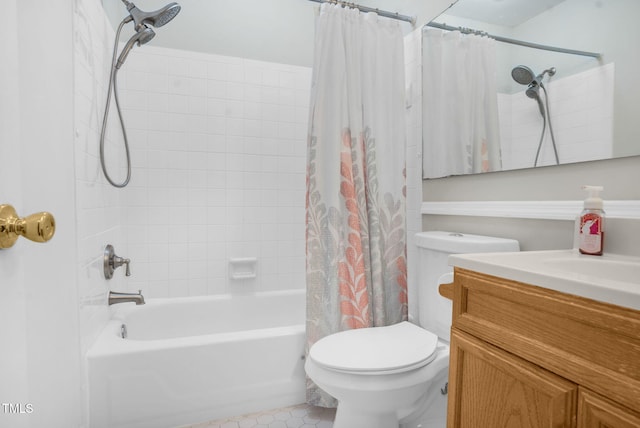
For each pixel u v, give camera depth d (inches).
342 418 47.1
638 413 19.6
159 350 53.9
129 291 77.4
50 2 40.1
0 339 20.7
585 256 35.9
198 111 81.1
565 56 44.5
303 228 89.9
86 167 51.8
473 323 31.4
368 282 63.8
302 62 89.6
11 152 22.0
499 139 53.9
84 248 50.2
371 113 65.1
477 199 58.4
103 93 62.9
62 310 43.1
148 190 78.0
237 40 84.2
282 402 60.9
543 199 48.0
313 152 62.0
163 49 78.6
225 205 83.6
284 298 85.4
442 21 64.6
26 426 25.6
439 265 55.4
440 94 65.2
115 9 72.8
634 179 38.0
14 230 19.4
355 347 48.2
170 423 54.7
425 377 44.6
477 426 30.7
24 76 34.7
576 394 22.9
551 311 24.6
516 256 34.9
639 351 19.7
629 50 37.8
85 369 50.3
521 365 26.5
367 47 65.4
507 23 52.4
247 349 58.6
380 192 65.7
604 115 40.2
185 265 81.0
